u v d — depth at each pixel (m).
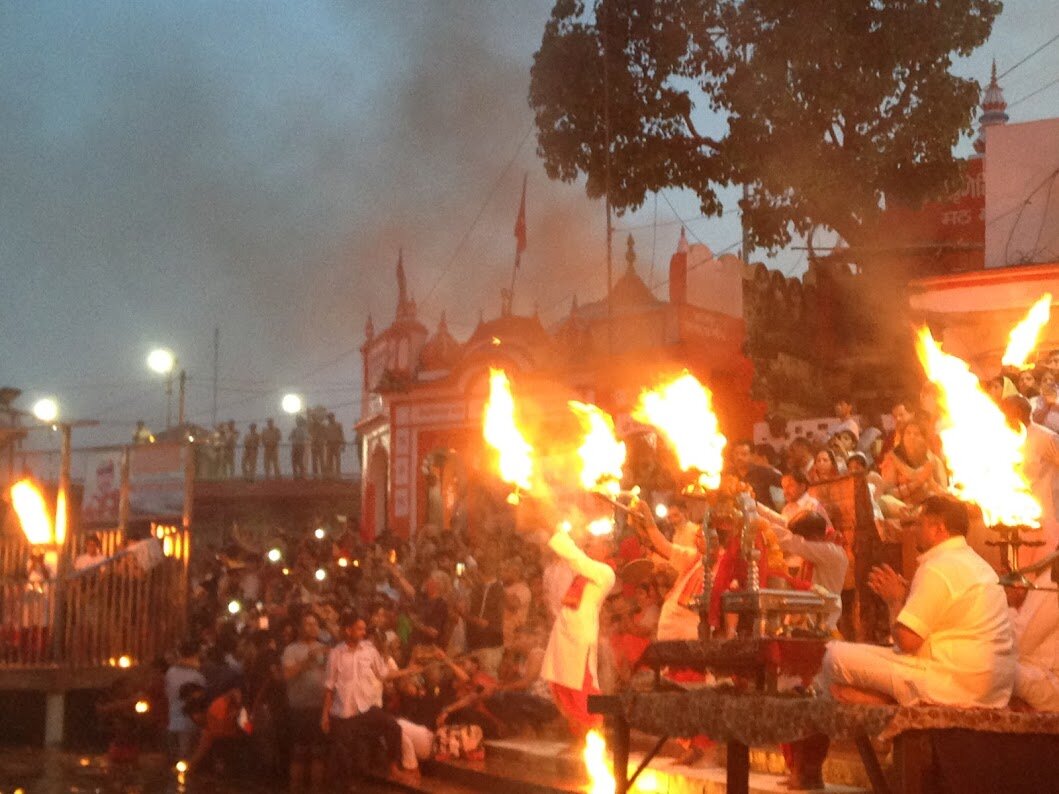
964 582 7.27
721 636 8.93
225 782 14.79
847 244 25.11
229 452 41.28
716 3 22.78
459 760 13.58
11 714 19.34
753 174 22.73
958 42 22.00
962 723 6.83
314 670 14.56
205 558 27.92
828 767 9.84
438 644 15.06
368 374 33.56
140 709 17.45
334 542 24.77
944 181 22.64
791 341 20.64
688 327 25.77
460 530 22.09
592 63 23.39
